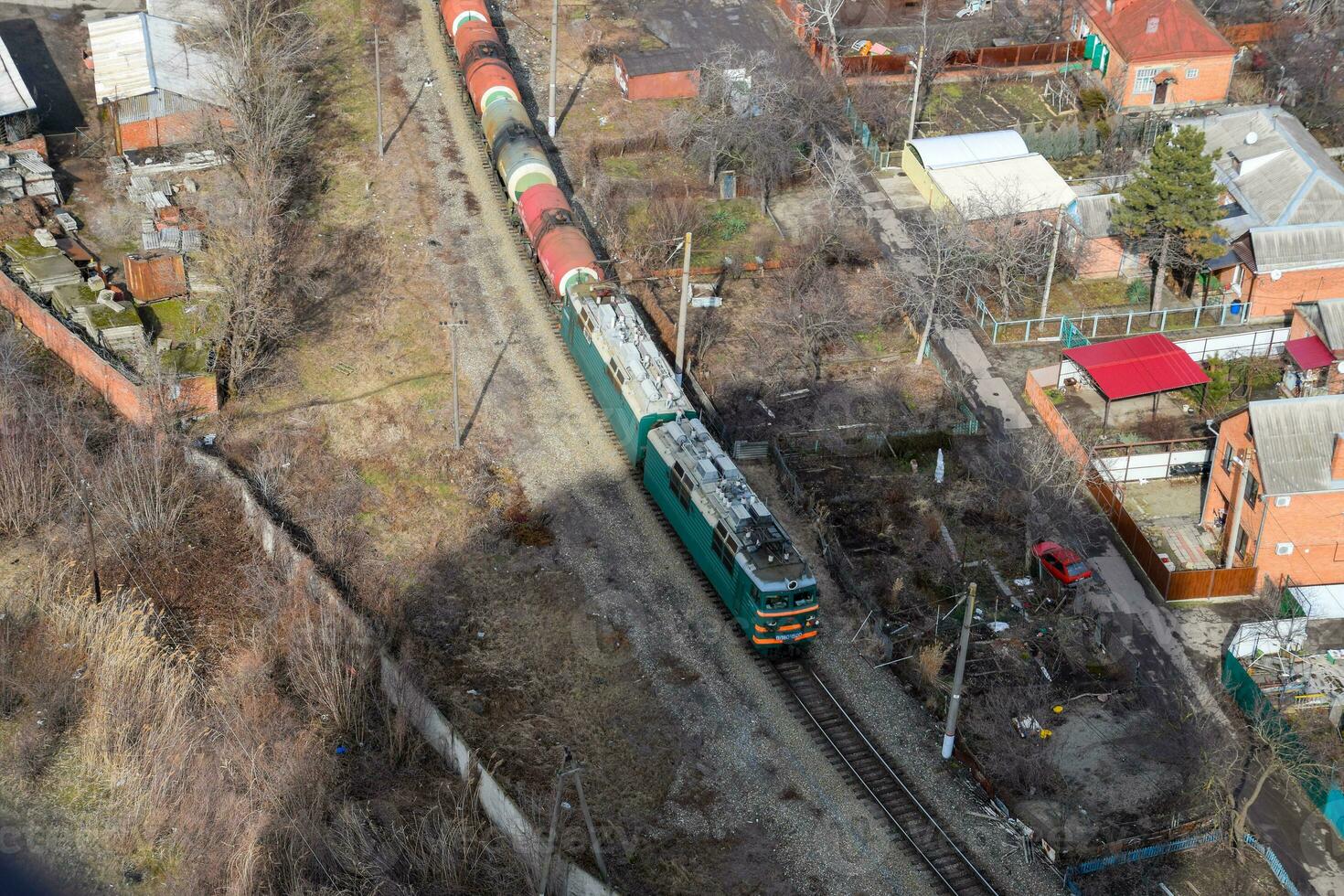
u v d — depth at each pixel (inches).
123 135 3580.2
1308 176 3262.8
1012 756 2220.7
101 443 2819.9
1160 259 3181.6
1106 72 4052.7
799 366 3080.7
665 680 2348.7
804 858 2064.5
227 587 2559.1
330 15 4281.5
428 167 3656.5
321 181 3580.2
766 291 3302.2
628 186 3617.1
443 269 3309.5
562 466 2785.4
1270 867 2073.1
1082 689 2367.1
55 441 2758.4
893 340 3164.4
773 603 2293.3
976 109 4010.8
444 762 2220.7
